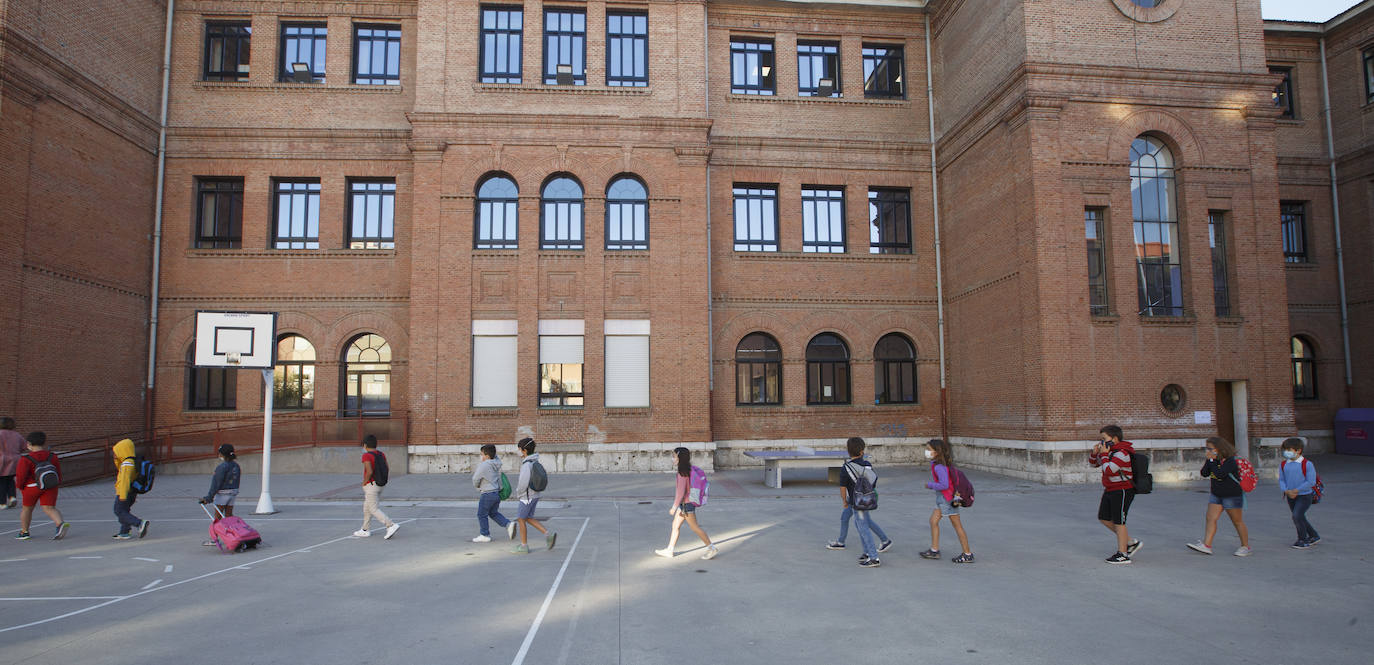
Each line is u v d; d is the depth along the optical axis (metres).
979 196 21.78
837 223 24.23
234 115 22.62
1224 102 20.12
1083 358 18.73
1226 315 19.97
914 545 10.79
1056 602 7.61
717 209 23.45
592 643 6.31
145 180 21.75
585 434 21.00
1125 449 9.65
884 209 24.41
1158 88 19.86
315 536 11.71
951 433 23.36
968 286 22.41
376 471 11.56
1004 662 5.82
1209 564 9.45
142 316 21.56
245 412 21.88
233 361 14.85
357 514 14.10
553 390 21.30
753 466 22.78
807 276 23.58
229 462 11.19
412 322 20.89
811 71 24.80
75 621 6.96
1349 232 25.33
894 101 24.56
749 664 5.79
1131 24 19.95
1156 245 19.84
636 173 21.97
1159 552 10.21
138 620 6.99
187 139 22.47
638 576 8.84
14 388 17.39
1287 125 25.80
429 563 9.62
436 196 21.30
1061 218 19.00
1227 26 20.48
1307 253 25.75
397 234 22.55
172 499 15.76
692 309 21.55
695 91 22.34
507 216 21.88
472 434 20.75
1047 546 10.67
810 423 23.14
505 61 22.34
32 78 17.83
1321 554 10.04
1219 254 20.25
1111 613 7.21
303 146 22.66
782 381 23.30
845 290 23.69
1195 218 19.80
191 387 22.08
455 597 7.85
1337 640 6.38
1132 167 20.03
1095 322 18.89
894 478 19.81
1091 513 13.85
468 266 21.20
